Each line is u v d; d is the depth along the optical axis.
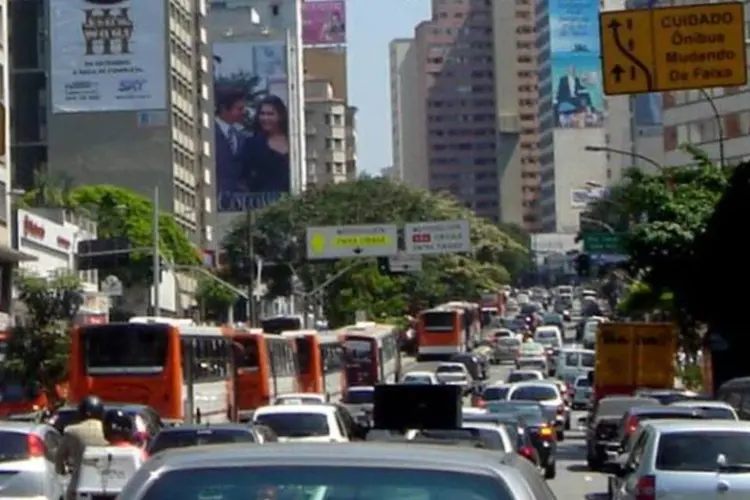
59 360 66.38
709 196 64.38
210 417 57.44
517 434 33.56
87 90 130.25
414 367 111.06
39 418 50.72
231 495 8.25
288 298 139.25
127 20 130.00
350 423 38.47
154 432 36.62
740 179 59.12
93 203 123.50
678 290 62.72
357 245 119.75
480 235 156.50
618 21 35.59
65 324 67.38
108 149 132.75
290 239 130.50
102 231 120.56
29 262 87.44
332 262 128.62
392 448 8.88
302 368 76.50
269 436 29.23
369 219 132.25
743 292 59.97
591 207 168.50
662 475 21.97
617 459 25.52
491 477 8.49
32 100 133.00
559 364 99.19
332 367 83.56
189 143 144.50
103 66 130.00
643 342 65.94
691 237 62.00
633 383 65.75
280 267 130.25
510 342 129.88
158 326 52.00
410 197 134.12
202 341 56.31
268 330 94.62
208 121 157.62
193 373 54.50
